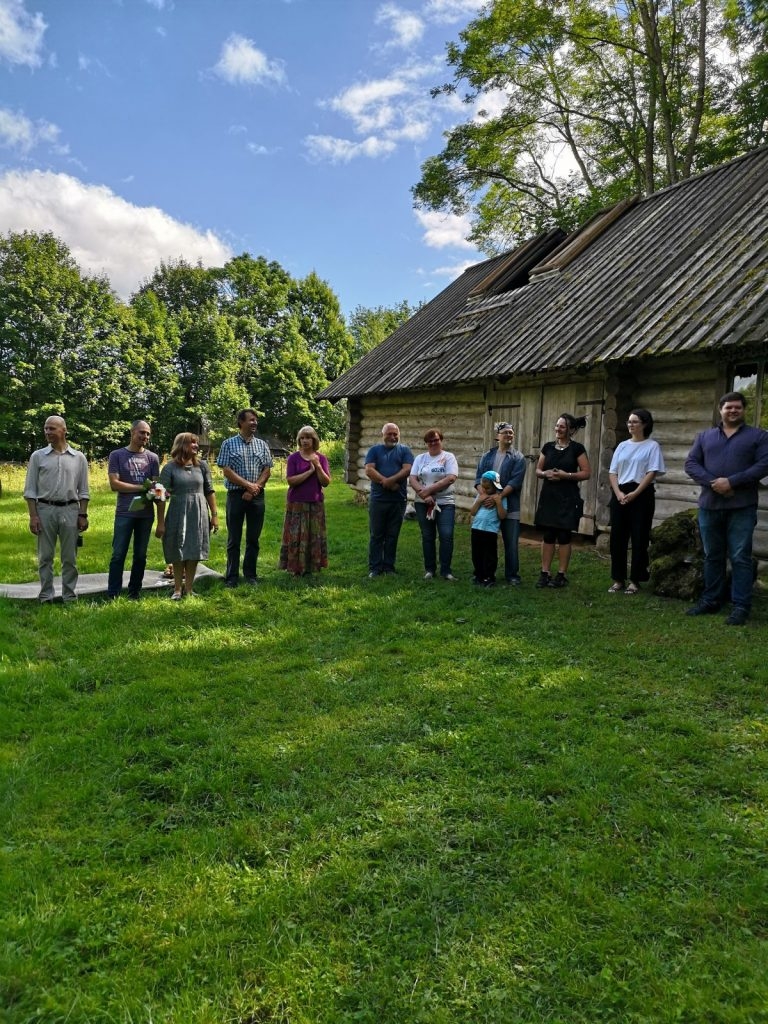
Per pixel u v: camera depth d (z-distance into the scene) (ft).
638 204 38.96
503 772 9.87
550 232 44.75
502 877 7.58
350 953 6.47
